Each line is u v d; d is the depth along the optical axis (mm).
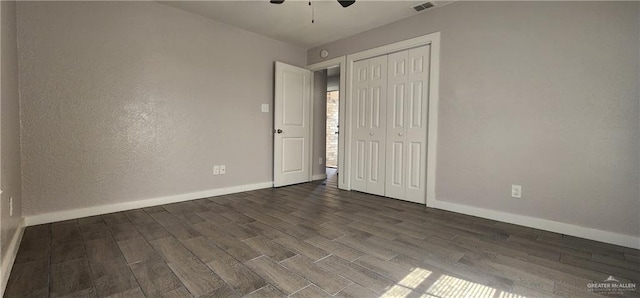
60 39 2432
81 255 1799
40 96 2354
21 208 2250
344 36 3914
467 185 2832
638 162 1996
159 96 3014
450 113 2926
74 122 2525
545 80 2354
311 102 4559
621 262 1784
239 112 3717
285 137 4195
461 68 2834
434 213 2861
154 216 2656
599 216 2145
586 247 2018
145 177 2957
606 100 2100
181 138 3197
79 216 2572
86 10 2553
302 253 1878
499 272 1645
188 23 3193
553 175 2336
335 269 1660
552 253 1912
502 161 2600
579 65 2201
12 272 1567
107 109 2697
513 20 2504
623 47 2029
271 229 2340
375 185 3693
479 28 2705
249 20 3402
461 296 1398
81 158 2574
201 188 3393
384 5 2943
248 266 1686
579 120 2211
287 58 4250
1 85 1584
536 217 2426
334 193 3779
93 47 2598
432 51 3035
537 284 1517
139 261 1727
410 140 3314
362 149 3834
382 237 2186
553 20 2307
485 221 2609
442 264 1737
